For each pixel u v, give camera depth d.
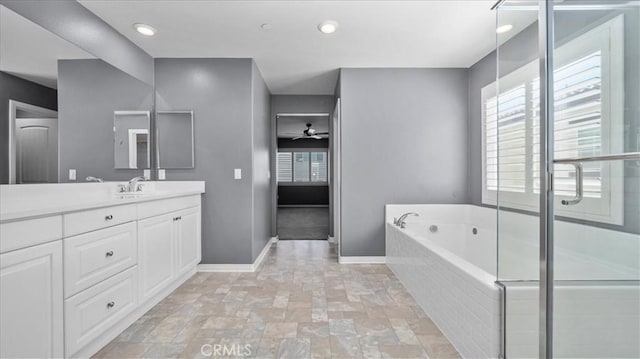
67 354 1.49
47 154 1.98
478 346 1.57
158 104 3.29
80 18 2.27
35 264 1.33
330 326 2.04
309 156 11.55
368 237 3.64
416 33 2.77
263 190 4.04
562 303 1.32
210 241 3.31
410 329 2.01
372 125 3.63
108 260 1.79
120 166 2.75
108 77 2.58
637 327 1.20
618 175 1.19
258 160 3.67
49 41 2.00
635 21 1.13
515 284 1.47
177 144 3.30
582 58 1.26
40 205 1.85
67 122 2.14
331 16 2.46
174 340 1.87
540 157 1.39
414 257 2.53
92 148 2.39
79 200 2.12
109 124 2.60
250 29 2.68
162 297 2.52
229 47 3.05
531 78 1.49
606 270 1.24
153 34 2.75
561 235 1.32
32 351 1.31
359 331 1.98
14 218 1.22
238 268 3.30
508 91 1.66
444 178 3.66
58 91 2.08
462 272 1.72
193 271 3.17
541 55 1.39
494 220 3.11
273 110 4.89
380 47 3.07
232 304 2.40
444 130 3.65
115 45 2.67
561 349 1.33
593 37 1.23
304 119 7.36
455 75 3.65
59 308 1.45
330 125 5.00
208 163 3.31
